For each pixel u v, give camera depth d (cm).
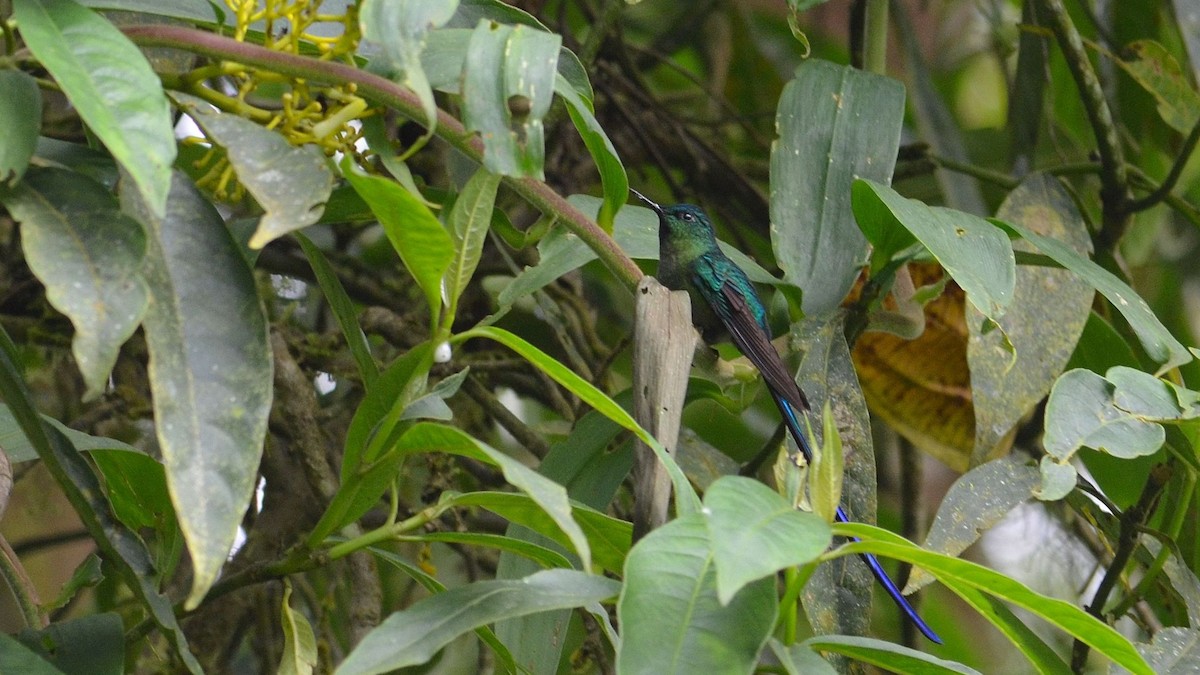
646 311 359
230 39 332
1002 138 993
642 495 338
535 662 432
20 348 823
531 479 287
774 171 542
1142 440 436
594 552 381
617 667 268
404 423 376
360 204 464
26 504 862
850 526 305
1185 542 621
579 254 473
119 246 297
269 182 321
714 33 1122
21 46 381
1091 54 894
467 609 316
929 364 701
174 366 303
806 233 536
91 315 288
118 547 343
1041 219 610
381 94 347
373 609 604
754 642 276
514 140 336
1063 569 890
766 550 256
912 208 470
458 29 396
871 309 532
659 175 1051
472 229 340
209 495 294
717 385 577
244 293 320
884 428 1019
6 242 803
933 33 1178
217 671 745
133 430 768
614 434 518
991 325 488
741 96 1148
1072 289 547
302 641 368
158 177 285
